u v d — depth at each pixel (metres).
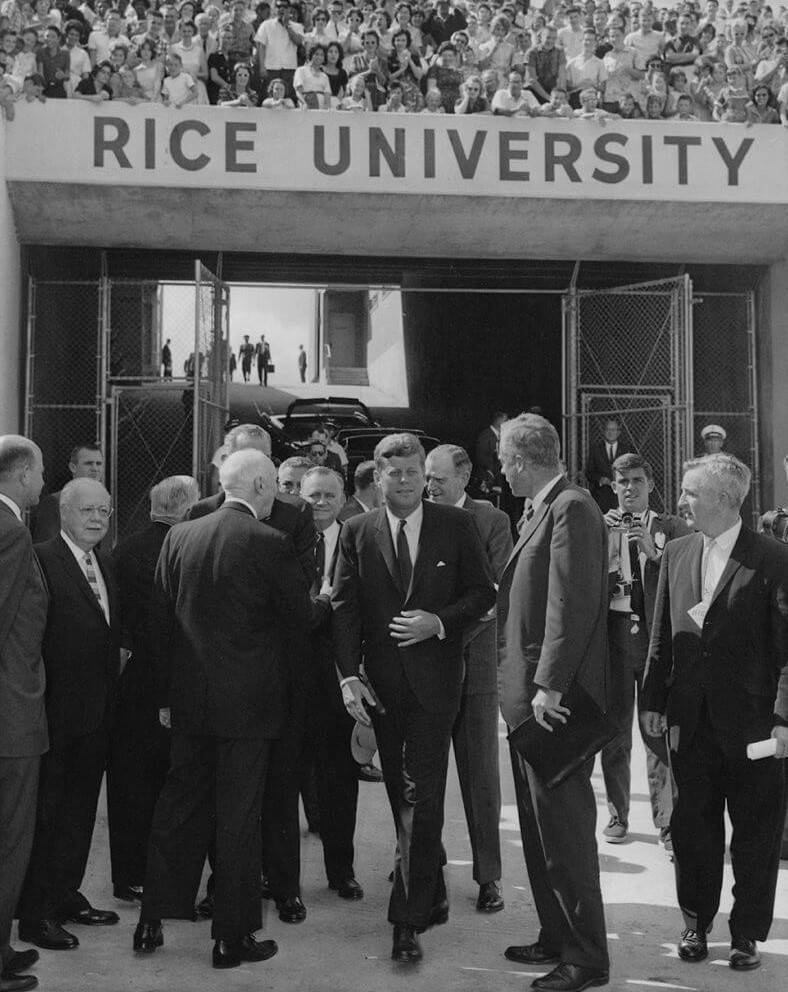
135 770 4.69
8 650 3.79
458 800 6.21
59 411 14.68
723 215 12.70
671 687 4.12
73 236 12.64
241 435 4.84
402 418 23.50
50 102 11.73
